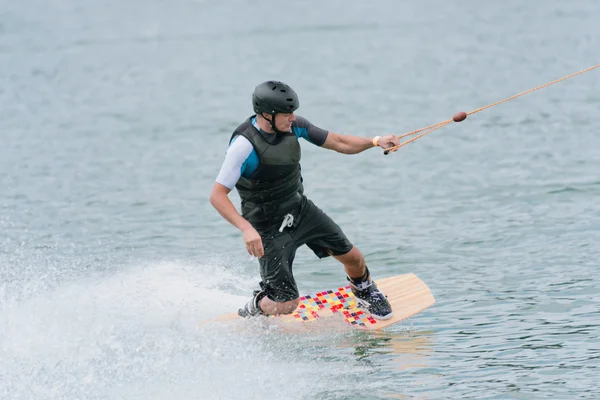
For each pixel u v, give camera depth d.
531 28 105.12
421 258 31.62
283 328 25.38
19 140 61.75
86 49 116.00
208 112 69.50
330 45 106.12
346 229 36.16
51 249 34.66
